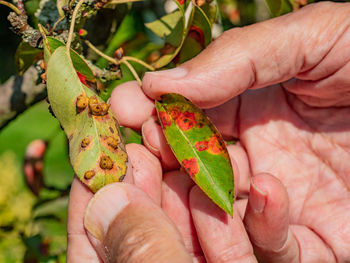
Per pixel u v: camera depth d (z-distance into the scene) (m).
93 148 0.17
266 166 0.24
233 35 0.21
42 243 0.30
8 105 0.23
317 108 0.24
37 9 0.21
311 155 0.24
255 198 0.19
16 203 0.33
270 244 0.20
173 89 0.20
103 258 0.17
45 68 0.18
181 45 0.20
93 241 0.17
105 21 0.23
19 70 0.21
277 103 0.25
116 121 0.17
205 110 0.25
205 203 0.20
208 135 0.18
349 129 0.23
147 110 0.21
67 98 0.17
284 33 0.20
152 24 0.22
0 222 0.32
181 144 0.18
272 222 0.19
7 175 0.35
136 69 0.27
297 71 0.21
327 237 0.23
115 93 0.21
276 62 0.21
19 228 0.33
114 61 0.20
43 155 0.30
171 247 0.15
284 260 0.21
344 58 0.20
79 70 0.17
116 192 0.16
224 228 0.20
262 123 0.25
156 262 0.15
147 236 0.15
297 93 0.23
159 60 0.21
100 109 0.17
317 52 0.21
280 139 0.25
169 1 0.29
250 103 0.25
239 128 0.25
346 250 0.22
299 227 0.23
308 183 0.24
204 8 0.21
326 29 0.20
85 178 0.16
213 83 0.20
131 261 0.15
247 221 0.20
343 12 0.20
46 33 0.18
